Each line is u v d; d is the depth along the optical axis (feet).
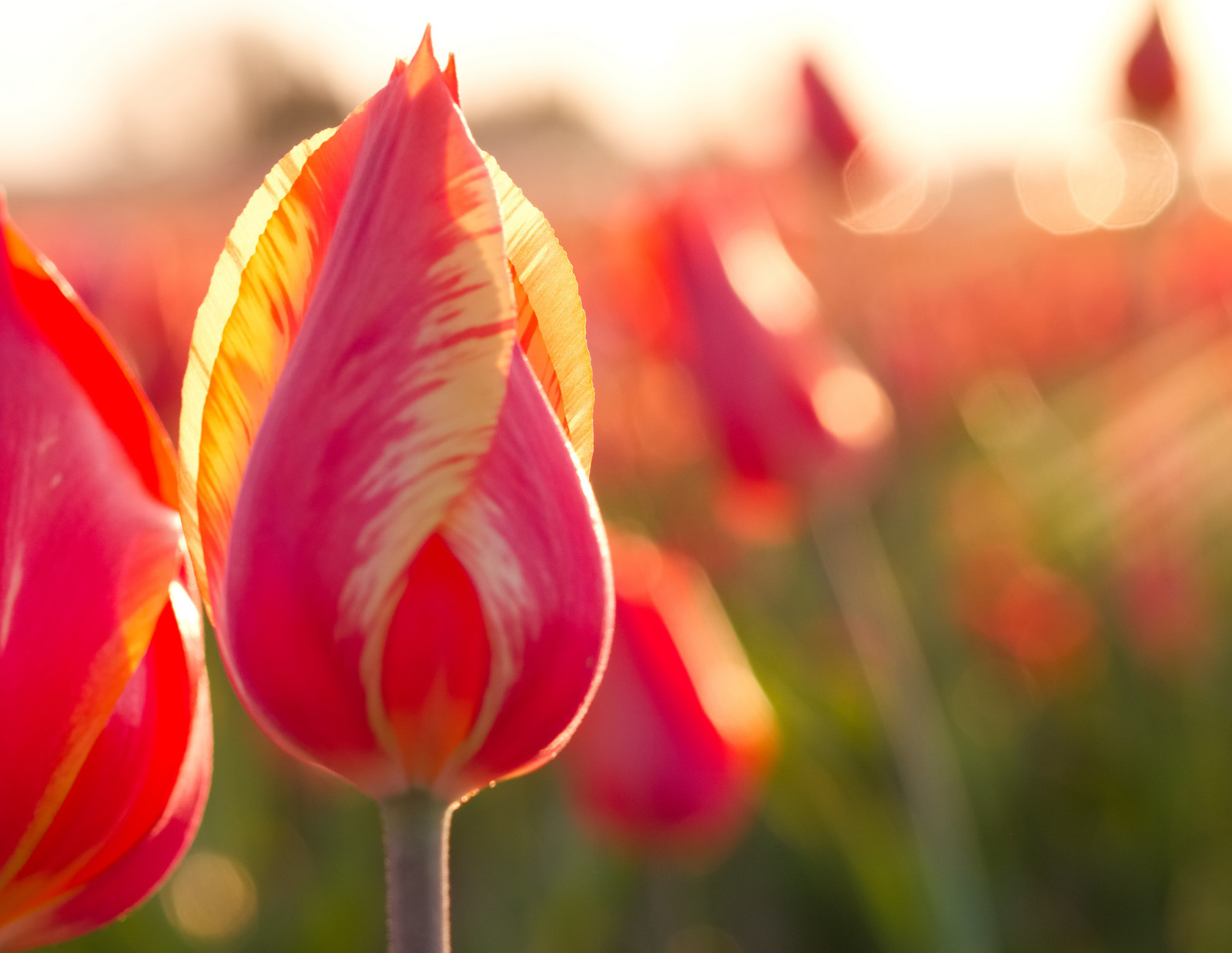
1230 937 3.46
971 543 5.47
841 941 3.70
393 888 1.09
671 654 2.42
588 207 7.66
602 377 5.05
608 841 2.58
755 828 3.90
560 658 1.10
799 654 4.09
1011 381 6.88
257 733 3.52
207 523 1.09
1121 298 7.23
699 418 2.91
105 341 1.08
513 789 3.65
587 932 3.24
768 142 4.44
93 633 1.07
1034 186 10.84
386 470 1.07
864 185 4.42
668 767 2.42
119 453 1.08
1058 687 4.43
